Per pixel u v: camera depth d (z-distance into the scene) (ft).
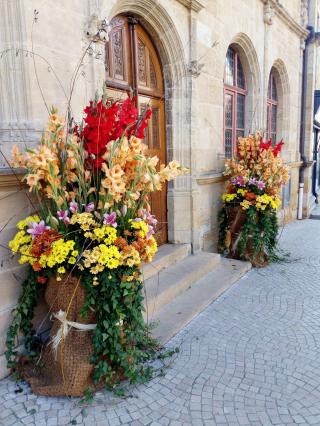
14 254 8.18
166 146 15.35
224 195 17.40
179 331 10.91
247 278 15.49
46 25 8.61
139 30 13.46
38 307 9.04
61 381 7.90
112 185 7.34
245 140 17.25
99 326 7.89
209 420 7.39
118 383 8.36
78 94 9.60
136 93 13.32
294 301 13.17
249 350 9.96
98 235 7.51
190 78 14.94
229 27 17.94
